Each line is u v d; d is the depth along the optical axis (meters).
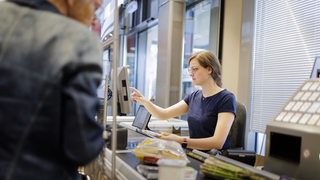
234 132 2.54
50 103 0.74
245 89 3.48
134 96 2.43
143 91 5.85
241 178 1.03
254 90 3.43
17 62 0.75
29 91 0.74
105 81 1.61
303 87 1.20
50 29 0.80
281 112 1.17
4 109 0.73
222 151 1.97
